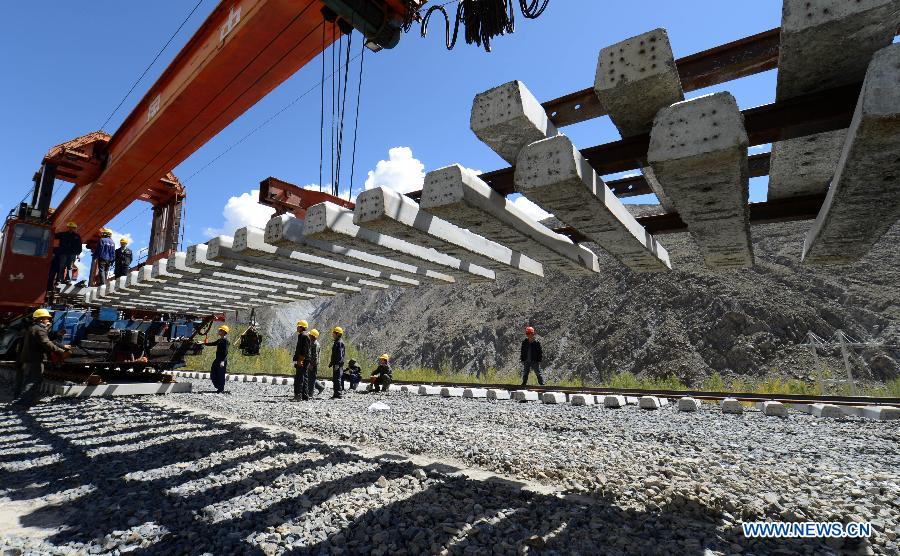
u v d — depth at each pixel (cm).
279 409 810
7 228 1123
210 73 1014
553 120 349
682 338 4612
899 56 171
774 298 4597
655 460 427
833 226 312
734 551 239
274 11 859
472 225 352
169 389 1105
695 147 218
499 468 417
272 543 253
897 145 192
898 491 325
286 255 611
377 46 843
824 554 234
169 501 334
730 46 307
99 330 1081
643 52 238
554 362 5406
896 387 1445
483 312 7300
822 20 190
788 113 252
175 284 894
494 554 237
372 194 351
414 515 291
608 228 350
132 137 1327
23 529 295
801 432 575
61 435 591
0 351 1129
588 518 284
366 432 580
